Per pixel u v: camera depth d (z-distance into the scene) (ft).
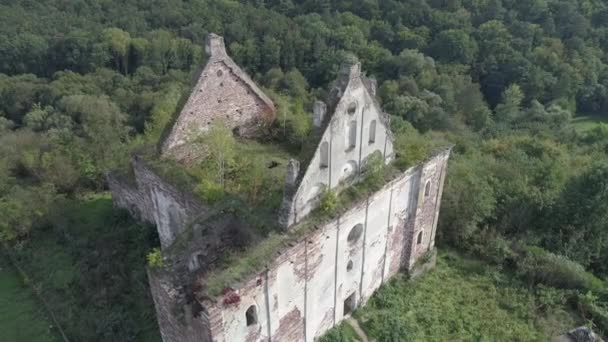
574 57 165.48
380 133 64.23
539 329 73.00
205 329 49.08
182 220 73.10
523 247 87.45
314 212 58.18
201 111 75.97
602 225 92.73
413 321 72.54
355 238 66.33
